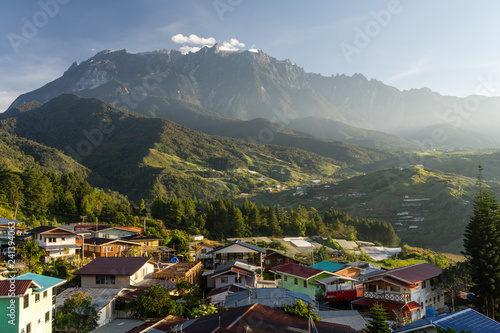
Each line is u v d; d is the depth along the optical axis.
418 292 43.50
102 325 36.44
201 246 82.31
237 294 43.16
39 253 52.75
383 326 27.97
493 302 45.50
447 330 25.34
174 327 29.95
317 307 42.16
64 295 40.47
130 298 40.28
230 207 130.25
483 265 46.31
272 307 34.53
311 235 133.88
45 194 117.12
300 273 50.00
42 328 29.89
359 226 147.62
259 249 69.38
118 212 115.50
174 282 47.66
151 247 72.06
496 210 48.41
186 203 138.75
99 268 45.75
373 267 62.22
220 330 25.48
